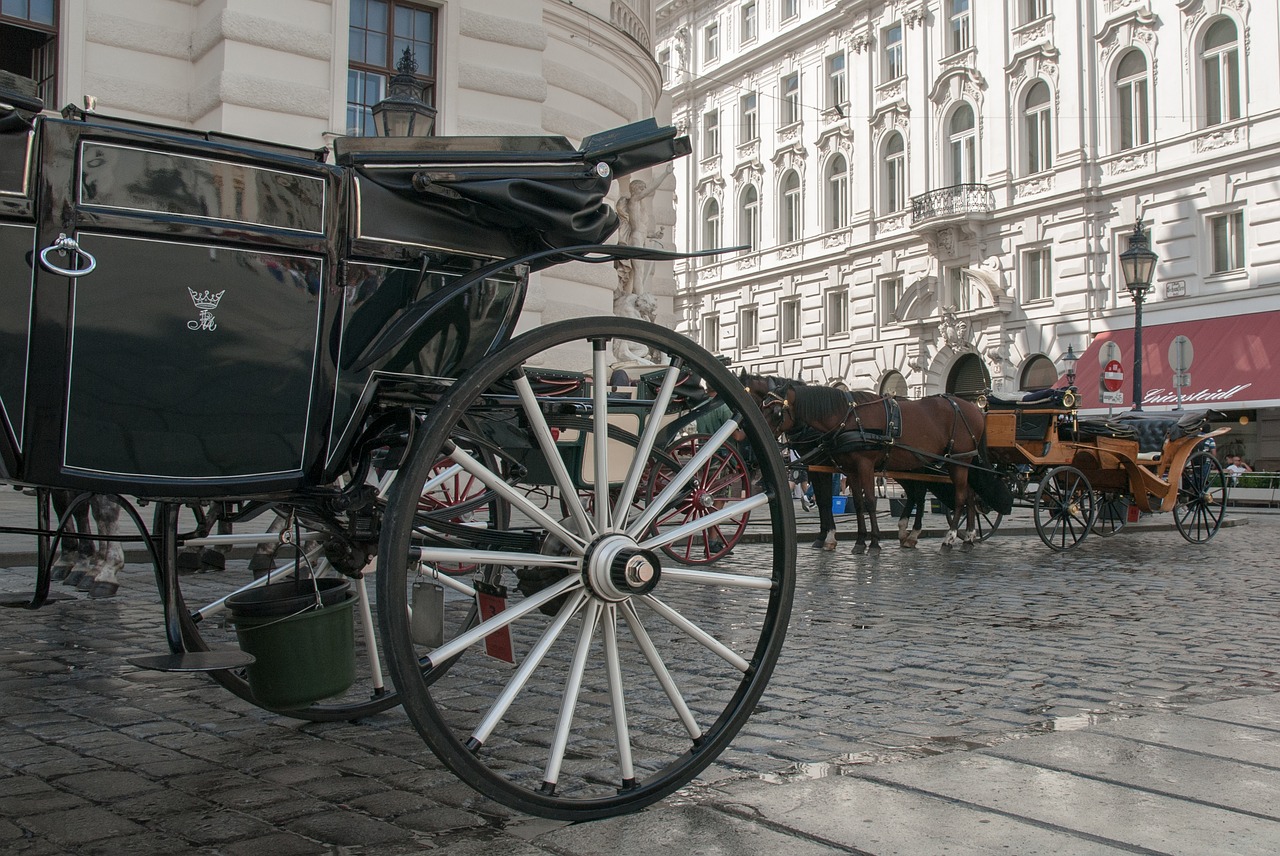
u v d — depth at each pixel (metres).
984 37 29.14
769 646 2.95
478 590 3.02
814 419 10.02
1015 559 9.93
